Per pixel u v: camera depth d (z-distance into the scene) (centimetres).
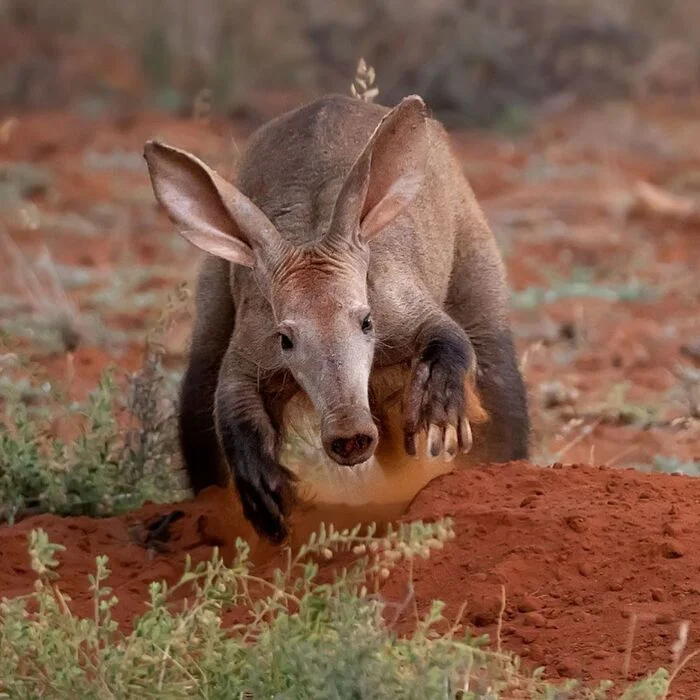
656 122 5025
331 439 1483
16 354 2161
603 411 2306
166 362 2502
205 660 1238
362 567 1392
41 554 1391
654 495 1542
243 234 1630
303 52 5403
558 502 1534
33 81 5422
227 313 1822
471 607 1405
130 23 5912
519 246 3547
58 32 5953
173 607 1477
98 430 1862
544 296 3089
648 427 2278
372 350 1563
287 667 1202
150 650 1251
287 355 1557
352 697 1169
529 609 1402
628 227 3734
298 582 1362
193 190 1641
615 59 5422
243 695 1229
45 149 4575
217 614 1365
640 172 4275
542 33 5350
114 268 3275
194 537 1686
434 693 1167
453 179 1852
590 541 1461
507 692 1251
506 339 1867
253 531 1678
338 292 1559
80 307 2947
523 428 1867
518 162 4497
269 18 5506
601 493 1555
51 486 1797
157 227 3728
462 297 1856
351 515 1656
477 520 1503
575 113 5116
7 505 1777
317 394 1514
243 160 1842
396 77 5200
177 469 1911
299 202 1714
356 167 1593
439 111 5162
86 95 5384
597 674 1295
